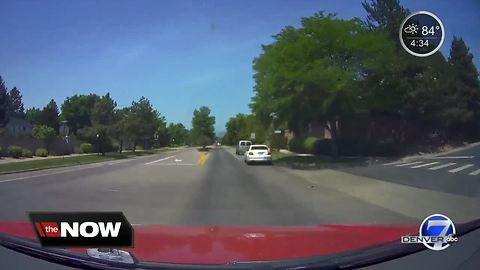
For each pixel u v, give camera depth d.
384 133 19.61
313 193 13.77
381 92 17.84
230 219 9.10
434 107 17.56
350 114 20.11
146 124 63.97
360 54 19.20
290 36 27.64
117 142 63.75
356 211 10.14
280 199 12.41
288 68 25.12
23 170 26.27
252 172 23.55
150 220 8.97
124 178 19.89
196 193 13.88
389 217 9.24
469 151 19.14
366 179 16.31
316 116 23.05
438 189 13.51
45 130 48.97
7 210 10.15
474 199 11.52
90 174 22.69
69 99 109.75
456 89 16.55
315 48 23.69
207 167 28.48
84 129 52.91
